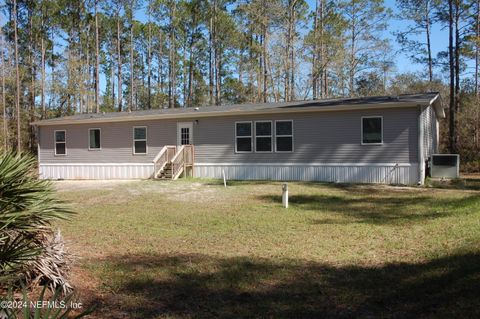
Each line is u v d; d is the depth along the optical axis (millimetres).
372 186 14219
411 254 5688
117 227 8047
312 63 31500
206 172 18094
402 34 29953
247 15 33844
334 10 32281
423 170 14359
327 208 10008
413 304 3906
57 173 21609
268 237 7016
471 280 4258
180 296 4301
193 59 42094
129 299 4207
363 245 6344
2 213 3572
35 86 33156
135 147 19672
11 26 35875
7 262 3443
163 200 11758
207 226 8031
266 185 14953
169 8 40594
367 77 32500
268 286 4574
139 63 44562
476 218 7543
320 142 15930
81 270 5152
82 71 34188
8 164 3797
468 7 24781
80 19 38656
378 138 14914
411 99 14695
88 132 20781
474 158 23141
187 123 18469
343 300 4117
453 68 25016
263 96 33188
